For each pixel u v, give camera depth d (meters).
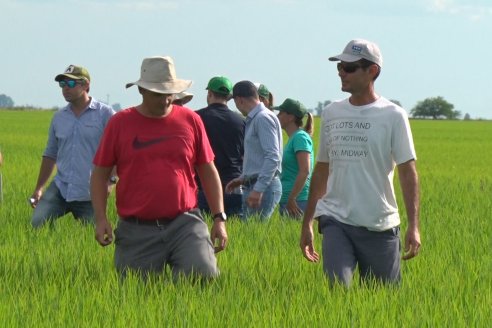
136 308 9.14
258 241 13.73
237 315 8.88
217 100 16.27
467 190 25.41
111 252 12.45
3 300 9.55
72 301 9.55
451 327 8.72
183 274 10.09
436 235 14.91
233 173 16.16
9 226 15.02
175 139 10.09
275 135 15.49
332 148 10.07
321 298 9.69
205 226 10.31
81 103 14.98
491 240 14.51
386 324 8.71
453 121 186.12
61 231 14.38
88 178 14.91
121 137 10.07
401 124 9.82
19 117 115.12
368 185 9.93
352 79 9.81
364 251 10.08
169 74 9.81
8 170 29.72
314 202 10.47
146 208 10.11
